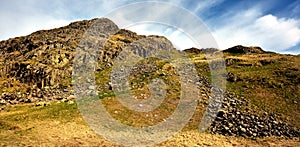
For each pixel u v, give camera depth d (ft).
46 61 170.50
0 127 73.36
